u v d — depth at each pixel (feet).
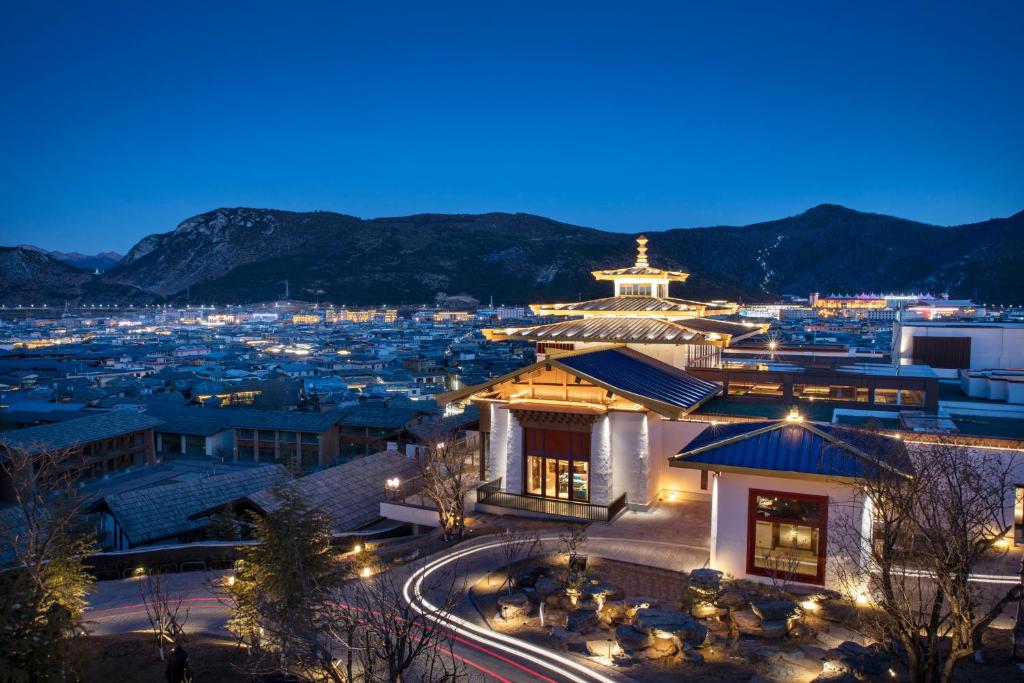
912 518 48.19
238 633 60.90
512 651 59.82
